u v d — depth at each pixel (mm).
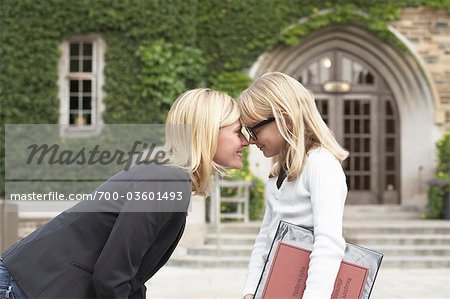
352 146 23953
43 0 22125
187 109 4289
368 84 23828
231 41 22859
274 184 4961
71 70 22656
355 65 23828
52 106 22203
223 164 4418
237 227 19766
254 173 22547
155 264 4215
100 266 3908
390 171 23969
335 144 4668
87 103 22656
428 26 23172
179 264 17688
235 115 4379
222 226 19750
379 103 23844
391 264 17781
